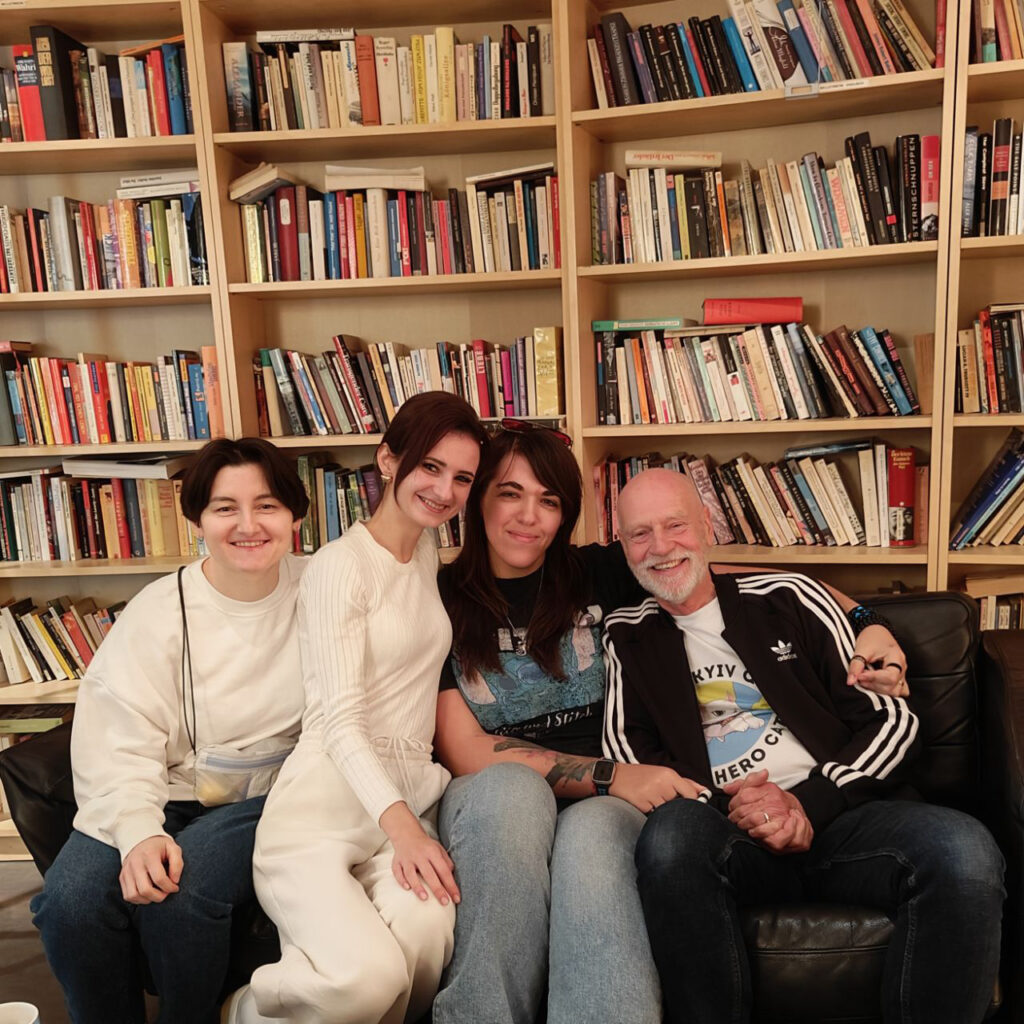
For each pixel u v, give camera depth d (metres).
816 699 1.83
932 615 1.92
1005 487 2.50
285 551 1.75
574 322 2.62
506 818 1.55
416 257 2.76
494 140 2.74
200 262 2.76
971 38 2.35
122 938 1.58
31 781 1.73
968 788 1.88
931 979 1.39
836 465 2.65
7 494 2.89
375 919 1.46
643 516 1.86
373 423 2.85
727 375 2.67
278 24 2.78
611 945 1.42
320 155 2.87
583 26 2.64
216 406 2.84
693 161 2.60
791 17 2.45
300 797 1.63
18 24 2.75
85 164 2.88
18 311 3.07
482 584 1.93
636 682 1.87
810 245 2.55
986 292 2.65
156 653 1.73
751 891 1.56
